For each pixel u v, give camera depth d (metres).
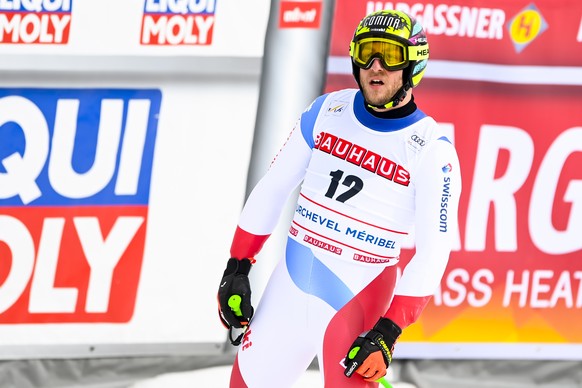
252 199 9.34
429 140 8.58
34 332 12.43
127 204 12.41
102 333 12.62
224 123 12.45
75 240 12.34
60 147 12.14
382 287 8.98
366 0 12.35
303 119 9.18
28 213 12.20
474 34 12.62
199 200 12.56
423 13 12.47
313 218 8.95
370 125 8.73
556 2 12.66
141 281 12.59
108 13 11.91
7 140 12.03
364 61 8.40
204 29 12.15
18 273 12.28
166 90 12.24
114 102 12.17
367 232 8.77
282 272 9.21
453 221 8.55
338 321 8.88
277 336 9.10
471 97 12.77
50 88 11.98
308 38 12.38
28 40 11.80
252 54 12.32
